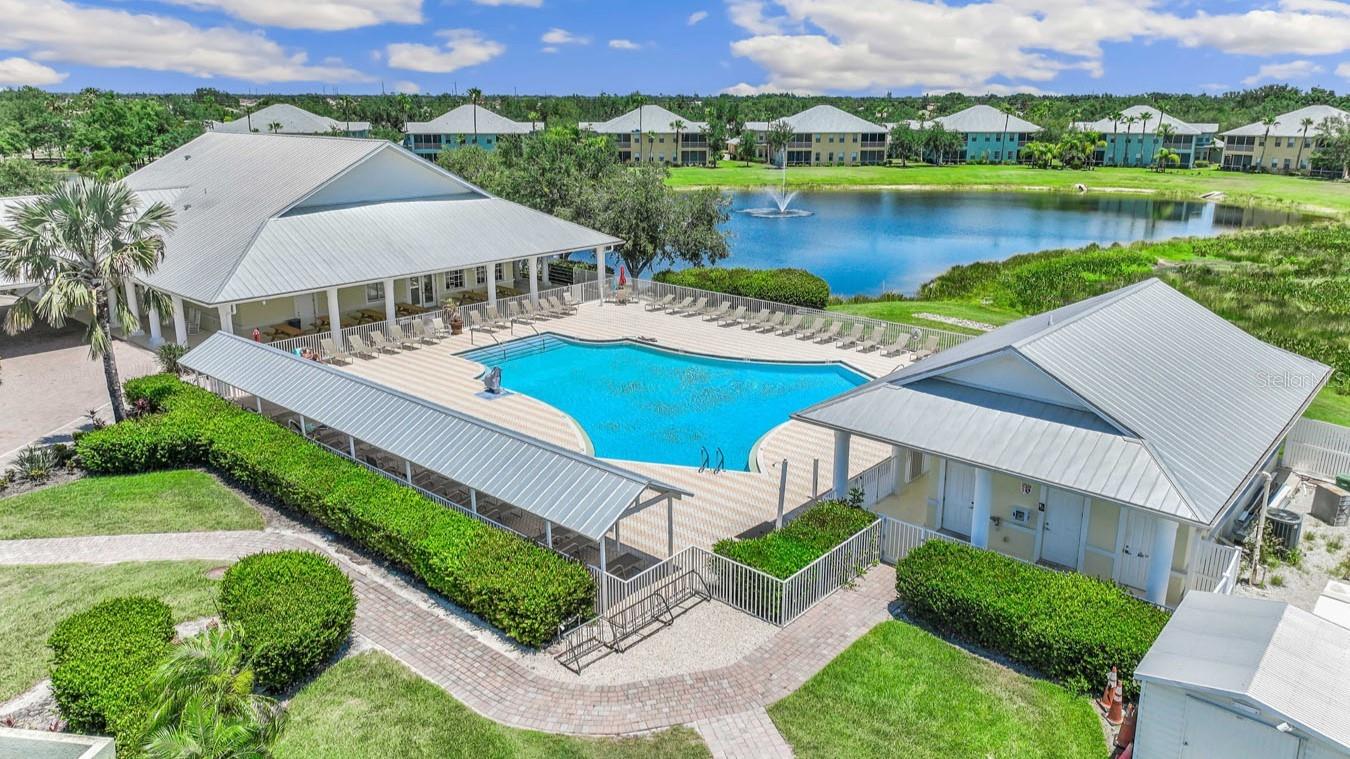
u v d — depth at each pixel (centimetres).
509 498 1795
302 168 4016
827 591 1758
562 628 1606
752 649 1563
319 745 1308
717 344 3653
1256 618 1240
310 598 1523
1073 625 1434
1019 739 1312
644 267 5272
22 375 3234
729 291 4388
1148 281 2398
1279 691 1065
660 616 1675
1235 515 1967
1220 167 15425
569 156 6247
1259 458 1727
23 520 2108
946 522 2052
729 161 16338
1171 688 1132
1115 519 1773
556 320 4084
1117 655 1373
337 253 3541
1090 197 11712
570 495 1744
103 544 1998
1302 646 1161
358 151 3941
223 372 2703
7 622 1662
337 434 2550
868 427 1889
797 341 3706
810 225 8900
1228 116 18888
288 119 13212
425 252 3769
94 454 2361
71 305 2434
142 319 3938
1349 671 1120
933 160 16088
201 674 1059
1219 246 6650
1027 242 7788
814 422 1970
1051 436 1692
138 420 2508
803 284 4244
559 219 4588
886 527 1886
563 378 3319
